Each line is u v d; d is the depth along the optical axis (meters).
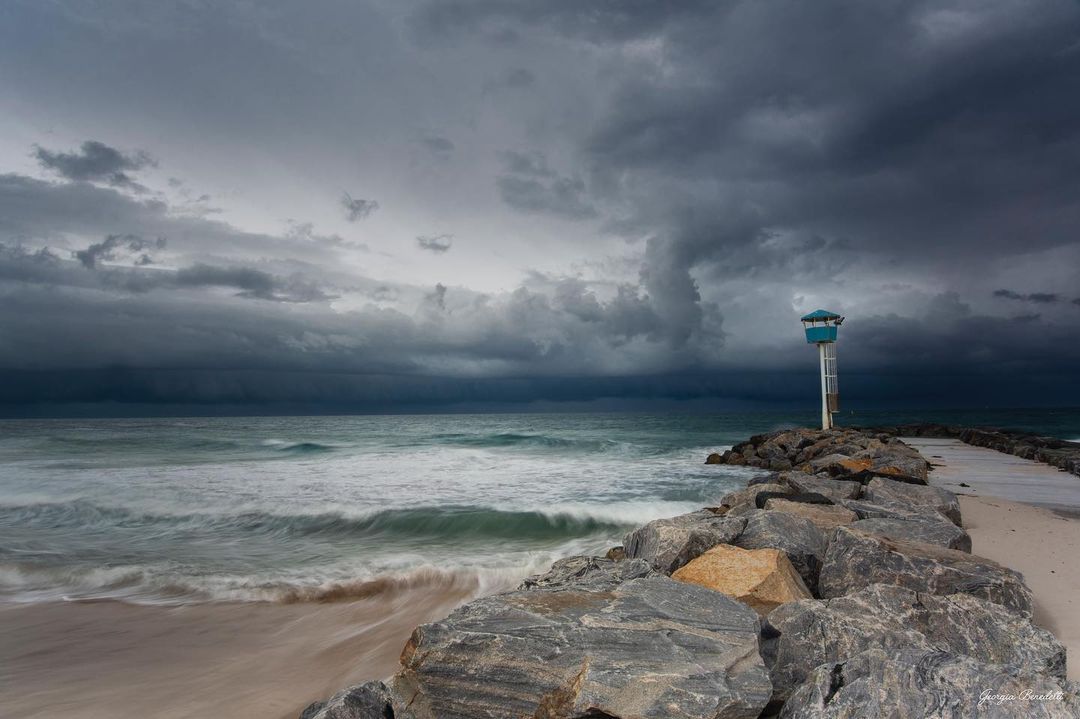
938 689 4.24
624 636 5.40
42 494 20.78
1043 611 7.21
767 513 9.87
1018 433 41.75
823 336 41.91
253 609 10.08
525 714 4.94
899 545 7.92
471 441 47.19
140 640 8.80
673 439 49.81
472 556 12.92
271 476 25.23
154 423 103.44
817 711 4.41
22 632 9.12
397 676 5.58
